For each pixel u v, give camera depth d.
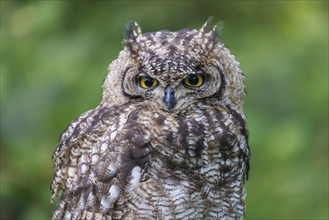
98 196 9.85
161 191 9.82
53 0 16.64
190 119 10.02
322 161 14.75
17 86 15.48
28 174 14.95
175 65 9.95
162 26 16.53
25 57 15.90
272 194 14.45
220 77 10.16
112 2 16.88
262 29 16.81
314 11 17.11
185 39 10.15
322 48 16.20
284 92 15.56
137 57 10.09
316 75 15.87
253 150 14.71
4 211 14.90
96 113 10.21
